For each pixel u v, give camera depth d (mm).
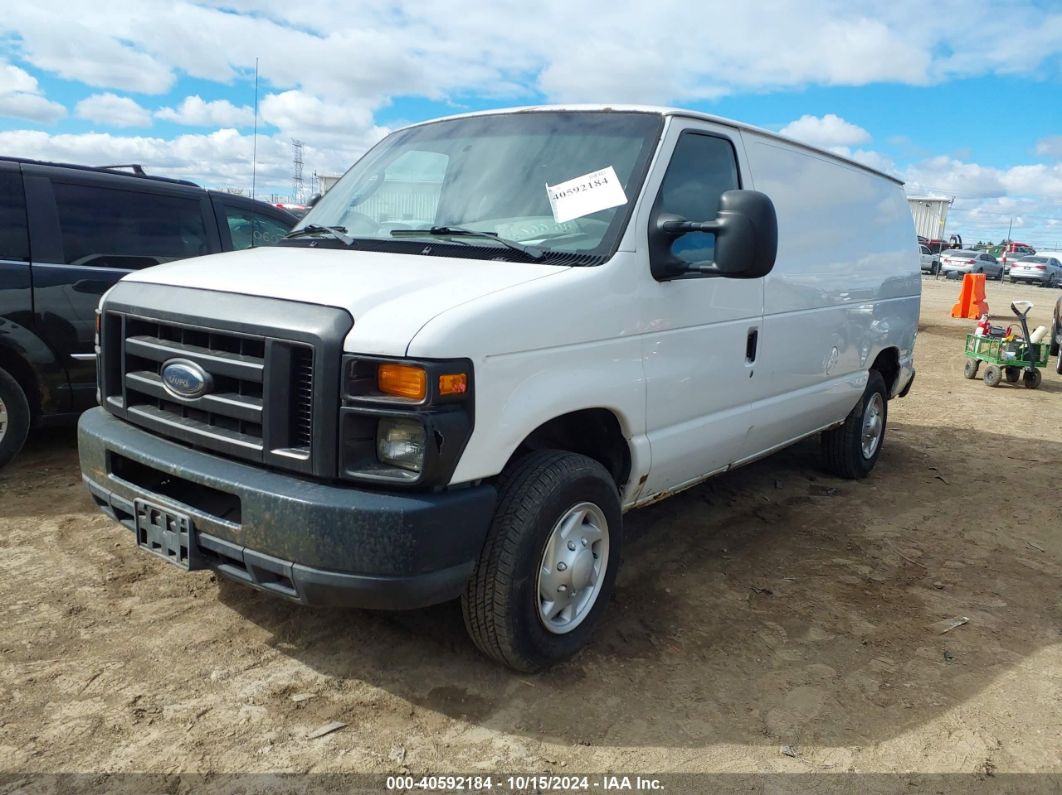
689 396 3738
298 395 2678
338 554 2551
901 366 6320
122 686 2992
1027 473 6594
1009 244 43531
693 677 3295
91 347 5266
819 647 3605
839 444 5941
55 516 4504
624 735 2891
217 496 2955
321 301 2689
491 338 2695
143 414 3094
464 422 2617
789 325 4500
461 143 3912
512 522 2906
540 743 2816
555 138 3695
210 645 3293
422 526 2566
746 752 2842
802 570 4438
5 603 3541
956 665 3518
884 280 5797
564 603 3225
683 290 3590
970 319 18969
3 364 5051
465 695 3057
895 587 4289
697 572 4332
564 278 3041
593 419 3475
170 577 3846
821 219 4926
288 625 3467
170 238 5789
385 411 2551
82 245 5285
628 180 3426
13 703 2857
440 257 3271
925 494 5918
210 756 2646
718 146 3973
